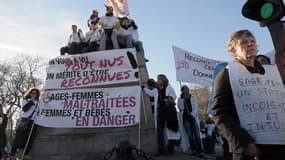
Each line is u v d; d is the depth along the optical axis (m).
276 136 2.54
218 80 2.89
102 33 10.42
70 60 8.98
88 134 9.02
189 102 9.27
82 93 8.57
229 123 2.62
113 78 8.61
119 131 8.95
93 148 8.89
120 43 10.69
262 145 2.54
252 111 2.65
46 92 8.77
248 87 2.72
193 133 9.02
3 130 8.75
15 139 9.08
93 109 8.38
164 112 8.52
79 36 11.23
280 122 2.60
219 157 8.66
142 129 8.88
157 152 8.60
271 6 2.48
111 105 8.31
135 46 10.92
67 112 8.48
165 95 8.70
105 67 8.75
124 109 8.21
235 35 3.00
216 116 2.76
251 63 2.88
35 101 9.40
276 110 2.64
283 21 2.50
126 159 4.41
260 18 2.60
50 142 9.12
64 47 11.48
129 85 8.76
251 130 2.61
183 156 8.49
